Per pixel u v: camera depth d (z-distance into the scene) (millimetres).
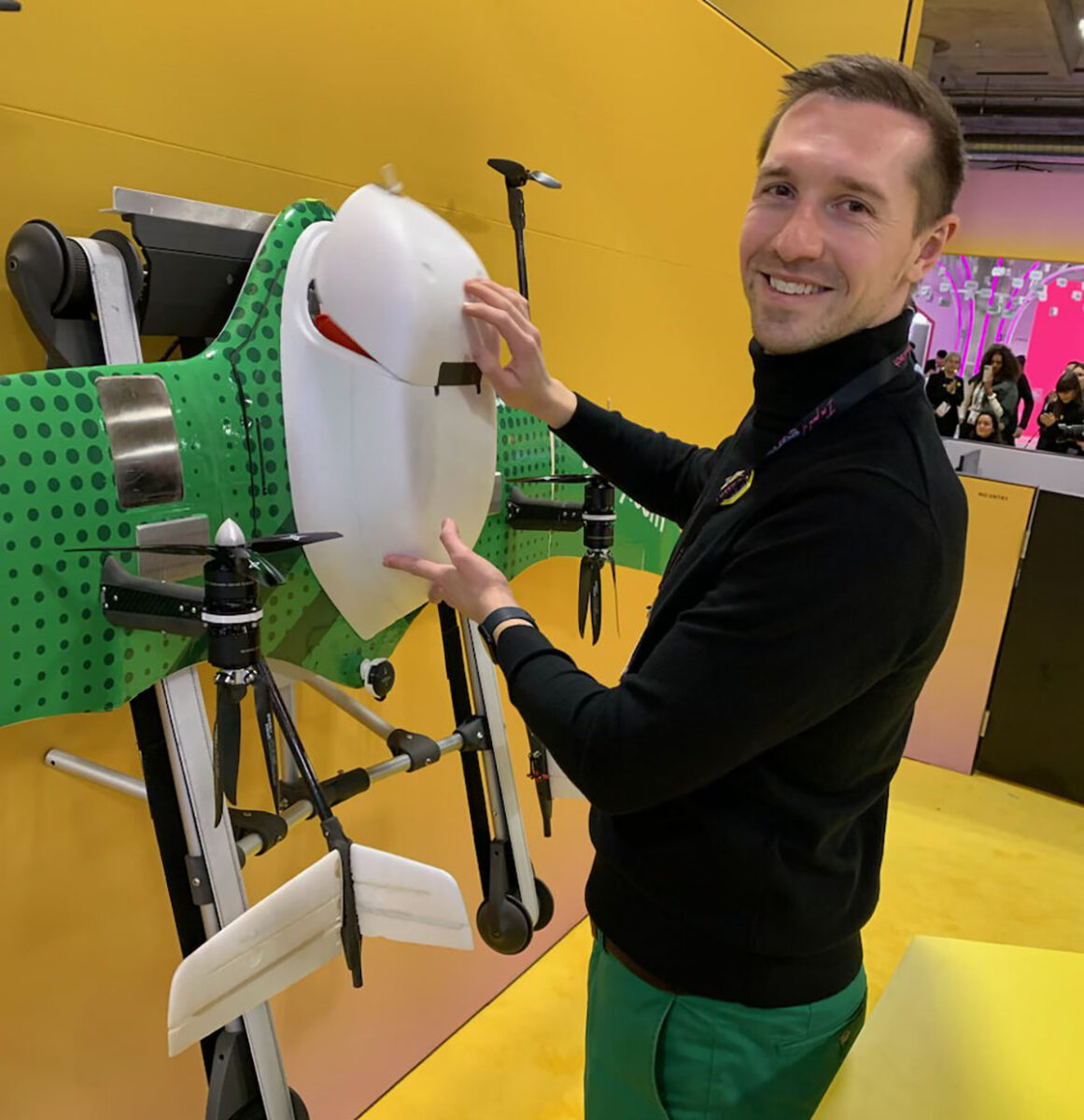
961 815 2963
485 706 1283
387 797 1547
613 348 1775
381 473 895
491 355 965
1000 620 3141
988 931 2338
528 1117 1667
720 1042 949
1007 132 6871
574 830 2117
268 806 1321
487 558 1281
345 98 1174
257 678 719
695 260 1943
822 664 733
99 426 760
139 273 847
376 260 850
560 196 1554
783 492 790
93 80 935
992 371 4922
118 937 1176
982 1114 768
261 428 886
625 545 1553
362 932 866
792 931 894
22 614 733
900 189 774
